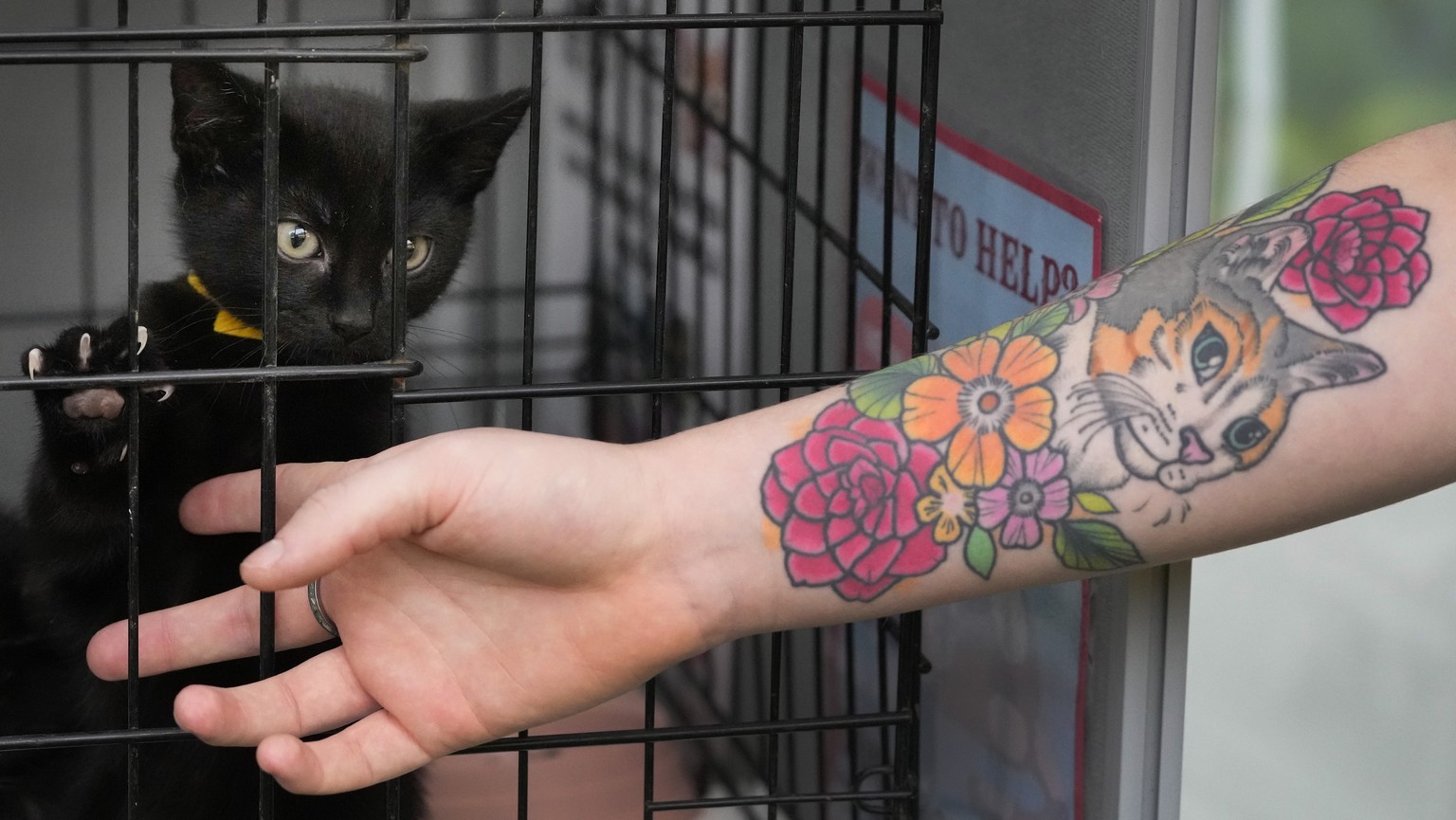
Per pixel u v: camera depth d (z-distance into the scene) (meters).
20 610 1.48
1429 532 2.21
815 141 1.70
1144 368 0.91
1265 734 2.01
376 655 0.90
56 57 0.83
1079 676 1.20
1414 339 0.85
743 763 1.87
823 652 1.77
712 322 1.94
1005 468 0.92
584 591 0.90
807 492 0.92
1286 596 2.19
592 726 1.89
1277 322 0.88
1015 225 1.29
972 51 1.38
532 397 1.01
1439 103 2.26
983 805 1.46
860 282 1.64
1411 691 2.07
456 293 1.99
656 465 0.92
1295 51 2.19
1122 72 1.07
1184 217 1.05
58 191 1.84
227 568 1.48
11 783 1.53
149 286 1.59
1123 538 0.91
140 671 1.01
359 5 1.92
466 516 0.84
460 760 1.79
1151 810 1.13
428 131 1.72
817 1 1.64
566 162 2.00
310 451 1.57
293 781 0.85
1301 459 0.87
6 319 1.84
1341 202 0.92
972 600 1.47
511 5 1.97
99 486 1.36
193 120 1.55
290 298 1.59
